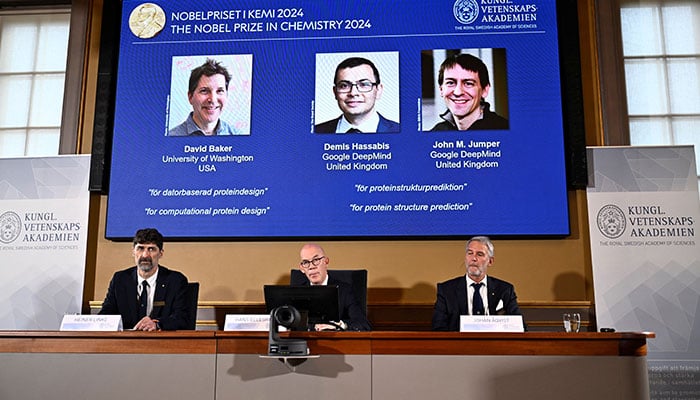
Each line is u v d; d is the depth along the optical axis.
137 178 4.71
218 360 2.83
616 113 4.84
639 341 2.78
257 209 4.65
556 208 4.53
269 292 3.02
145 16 4.93
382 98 4.71
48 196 4.71
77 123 4.99
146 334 2.86
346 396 2.78
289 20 4.86
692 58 4.96
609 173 4.57
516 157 4.59
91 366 2.86
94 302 4.64
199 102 4.79
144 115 4.79
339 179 4.64
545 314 4.50
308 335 2.82
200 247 4.75
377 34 4.80
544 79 4.68
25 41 5.29
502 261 4.62
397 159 4.64
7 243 4.64
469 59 4.73
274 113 4.75
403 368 2.79
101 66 4.86
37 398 2.85
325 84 4.76
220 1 4.92
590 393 2.74
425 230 4.55
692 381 4.27
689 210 4.47
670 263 4.42
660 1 5.03
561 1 4.78
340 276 3.90
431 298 4.59
